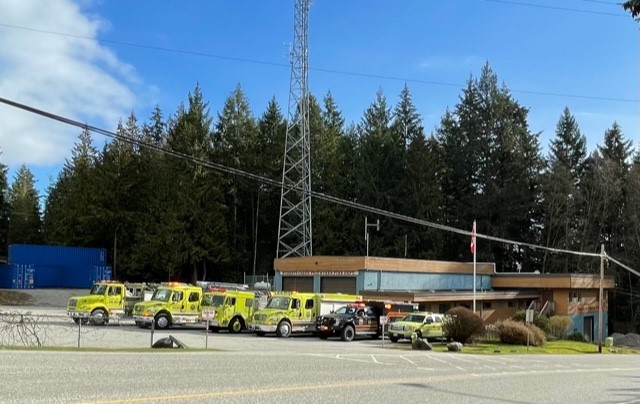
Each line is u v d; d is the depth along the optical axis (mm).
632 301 65375
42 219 98000
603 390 14781
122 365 14406
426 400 11320
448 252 72562
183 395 10156
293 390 11555
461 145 76000
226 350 22000
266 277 62000
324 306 36781
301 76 55656
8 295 51875
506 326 38250
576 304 55469
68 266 60438
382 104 75500
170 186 67938
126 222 71125
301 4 54688
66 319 35625
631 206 64375
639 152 72812
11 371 12438
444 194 74562
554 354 33656
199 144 69312
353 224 68250
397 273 47812
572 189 67750
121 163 72250
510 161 72438
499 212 70188
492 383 14992
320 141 72375
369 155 71312
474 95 75812
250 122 76188
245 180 73812
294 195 69062
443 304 46031
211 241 66125
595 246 67875
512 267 72750
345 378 14102
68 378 11727
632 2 10016
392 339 35312
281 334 34594
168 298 35250
